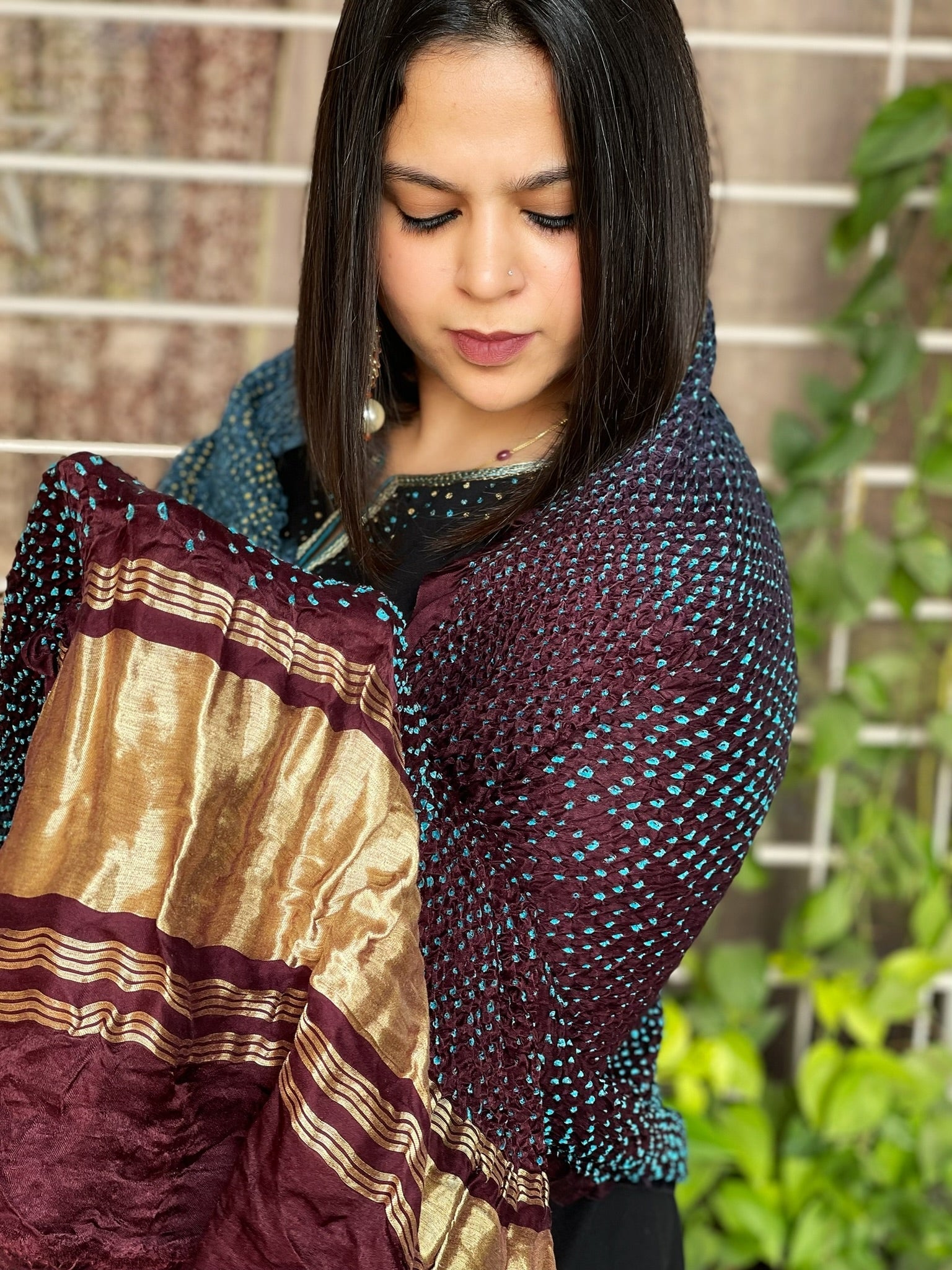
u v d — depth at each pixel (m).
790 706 0.80
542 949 0.76
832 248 1.58
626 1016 0.80
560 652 0.74
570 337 0.79
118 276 1.70
